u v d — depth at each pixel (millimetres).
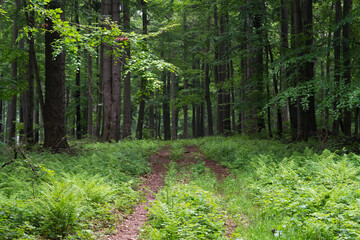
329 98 11344
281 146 14727
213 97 34031
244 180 9422
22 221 5418
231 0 20000
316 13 21438
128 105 22516
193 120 41719
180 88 38438
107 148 15039
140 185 9938
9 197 6910
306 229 5141
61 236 5191
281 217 6094
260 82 19141
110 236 5668
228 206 7188
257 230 5531
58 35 12617
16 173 8734
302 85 12305
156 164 13547
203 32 26062
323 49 12766
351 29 15844
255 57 20797
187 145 19141
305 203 6398
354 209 5637
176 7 22156
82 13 15727
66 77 26516
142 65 8891
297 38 14727
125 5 21094
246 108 20109
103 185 7738
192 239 5062
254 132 21203
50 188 6703
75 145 13719
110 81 19328
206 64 29344
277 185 8211
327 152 10641
